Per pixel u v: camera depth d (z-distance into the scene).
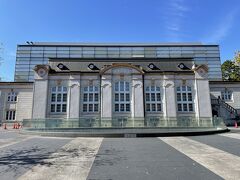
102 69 36.28
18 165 8.93
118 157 10.44
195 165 8.72
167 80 36.44
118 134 19.83
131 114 35.09
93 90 36.06
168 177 7.15
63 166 8.73
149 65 38.12
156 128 26.38
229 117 38.59
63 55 57.44
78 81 36.00
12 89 40.28
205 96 35.81
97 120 25.78
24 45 57.81
